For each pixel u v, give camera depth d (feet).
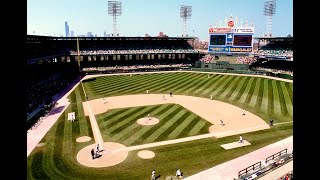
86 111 151.94
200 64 321.73
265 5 330.34
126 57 343.26
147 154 98.84
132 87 222.69
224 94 193.77
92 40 328.08
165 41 369.09
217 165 90.58
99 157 96.48
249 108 158.30
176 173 84.38
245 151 101.30
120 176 84.02
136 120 135.44
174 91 206.08
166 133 118.62
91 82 245.86
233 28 316.60
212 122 133.28
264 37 307.17
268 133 119.34
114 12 345.92
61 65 295.28
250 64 303.89
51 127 126.52
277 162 88.28
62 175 84.28
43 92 187.73
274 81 234.58
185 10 376.27
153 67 323.37
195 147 104.83
